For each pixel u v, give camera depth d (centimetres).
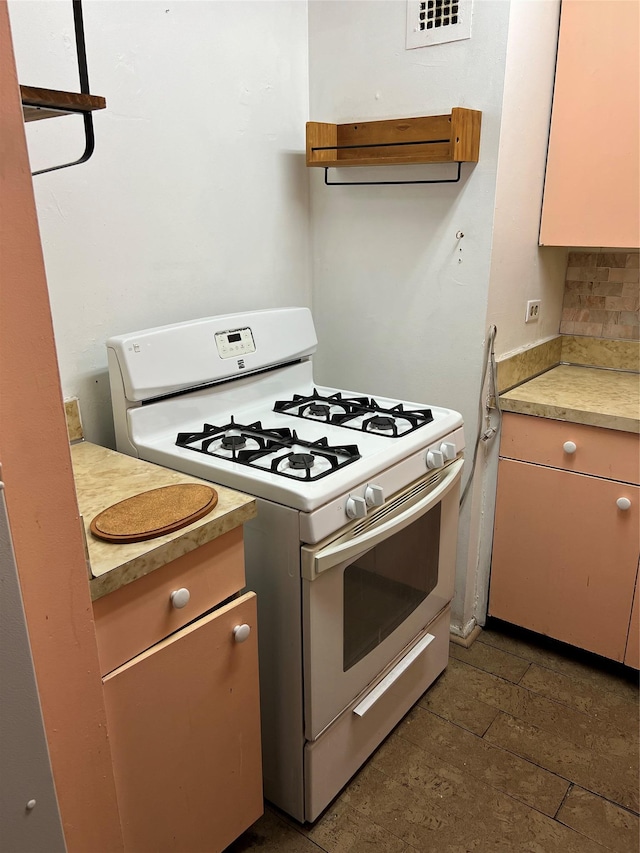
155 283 166
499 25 160
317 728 137
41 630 81
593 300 224
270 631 135
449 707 183
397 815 150
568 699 186
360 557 138
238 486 130
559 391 197
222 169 178
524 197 187
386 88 186
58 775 88
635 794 154
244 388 174
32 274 71
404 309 199
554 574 197
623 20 171
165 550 102
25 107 92
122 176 152
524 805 152
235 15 172
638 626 184
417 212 188
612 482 178
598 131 182
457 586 207
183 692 113
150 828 113
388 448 144
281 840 144
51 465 77
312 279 220
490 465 201
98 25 141
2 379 70
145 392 146
